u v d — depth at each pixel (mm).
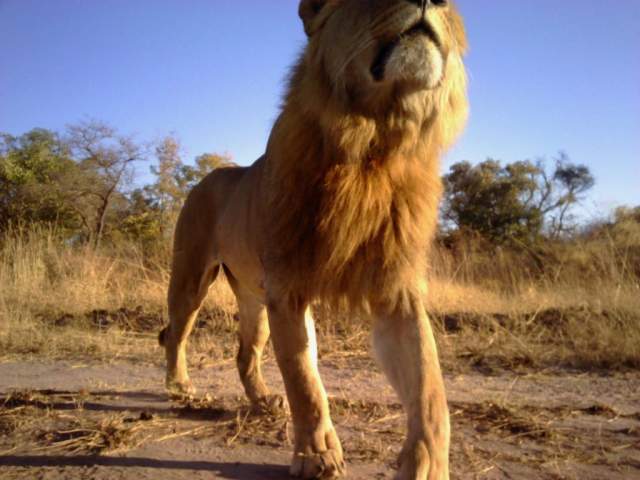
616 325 4359
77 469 1978
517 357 3875
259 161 2490
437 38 1839
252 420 2525
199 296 3041
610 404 2895
